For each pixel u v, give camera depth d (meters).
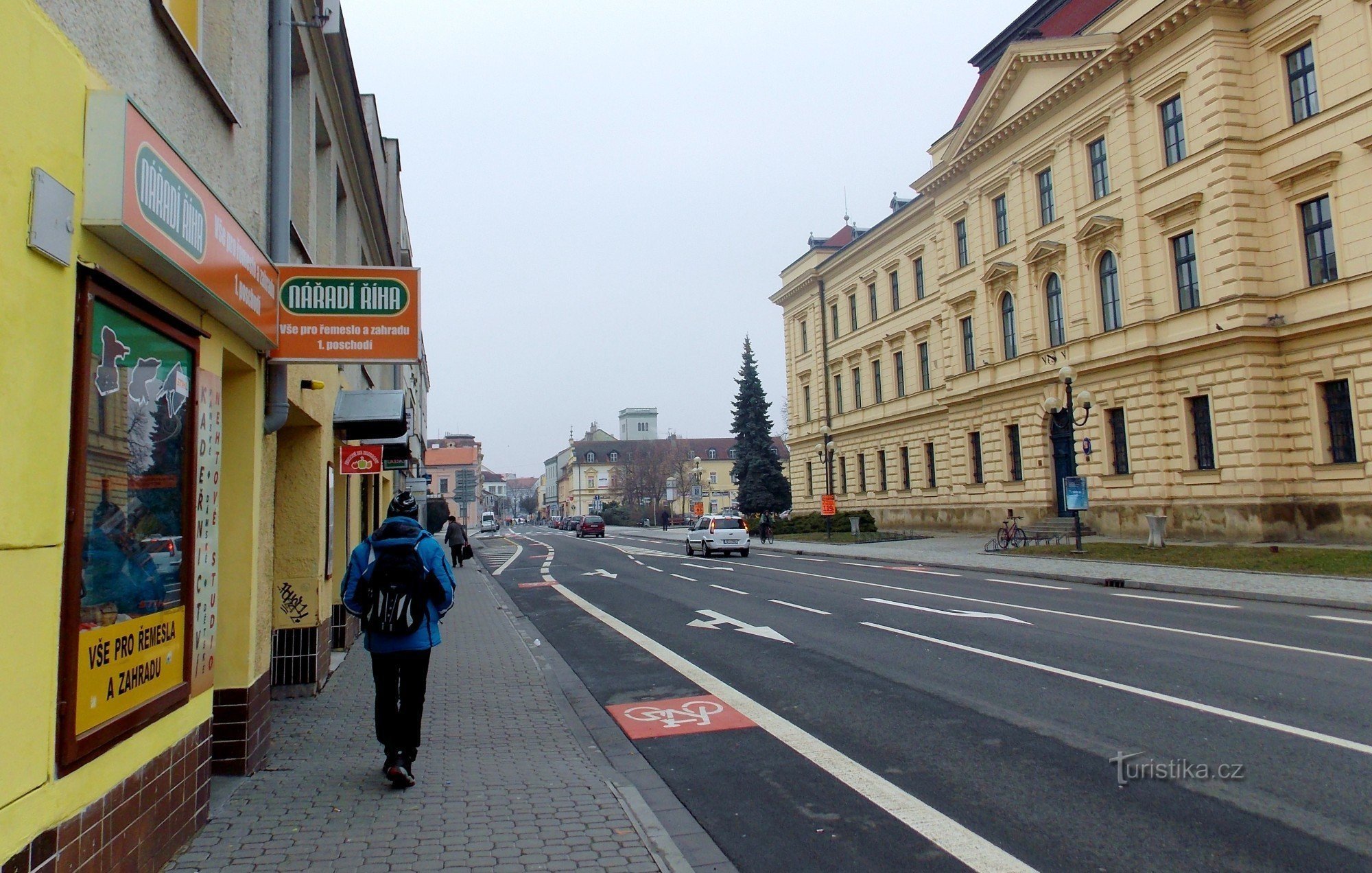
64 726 3.20
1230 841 4.41
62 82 3.25
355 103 11.69
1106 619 12.73
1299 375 23.28
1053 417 31.39
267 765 6.09
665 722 7.41
